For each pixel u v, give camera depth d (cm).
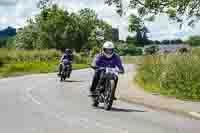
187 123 1277
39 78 3534
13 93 2178
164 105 1647
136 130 1132
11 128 1147
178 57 2277
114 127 1174
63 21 12500
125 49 10019
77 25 12700
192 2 2195
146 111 1548
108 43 1616
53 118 1334
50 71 4731
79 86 2720
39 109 1551
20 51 5828
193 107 1588
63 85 2789
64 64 3162
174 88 2067
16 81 3158
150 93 2128
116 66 1620
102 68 1602
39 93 2197
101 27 12494
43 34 12538
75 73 4447
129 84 2781
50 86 2694
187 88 1977
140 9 2309
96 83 1625
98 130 1123
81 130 1122
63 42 12569
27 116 1373
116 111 1537
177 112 1497
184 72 2075
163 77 2161
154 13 2283
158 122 1284
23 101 1809
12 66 4809
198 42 2908
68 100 1884
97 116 1396
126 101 1889
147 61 2689
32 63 5522
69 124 1220
